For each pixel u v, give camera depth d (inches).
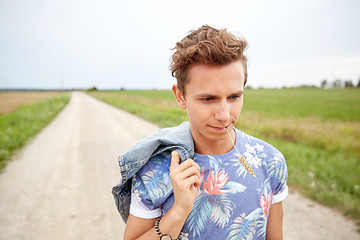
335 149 272.8
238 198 34.0
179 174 29.1
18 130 394.9
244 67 32.5
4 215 135.8
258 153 37.6
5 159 243.4
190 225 33.2
